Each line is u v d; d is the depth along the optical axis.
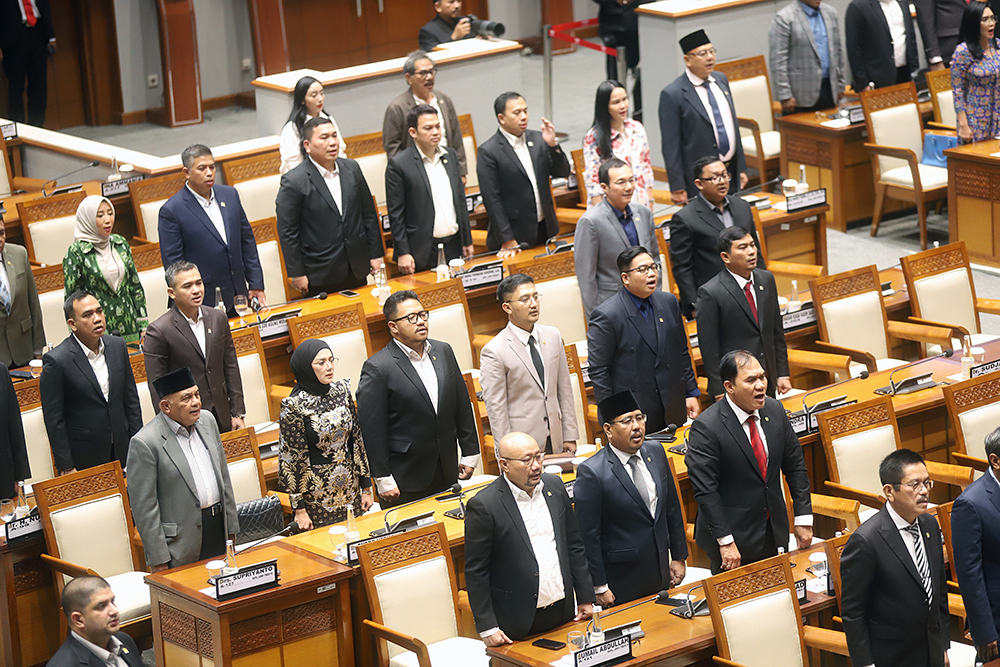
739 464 19.11
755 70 39.50
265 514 20.83
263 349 25.03
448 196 28.95
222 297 26.44
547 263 27.31
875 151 36.41
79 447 21.73
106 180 34.00
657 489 19.06
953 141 36.09
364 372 21.34
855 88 39.44
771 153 39.03
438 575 18.80
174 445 19.31
